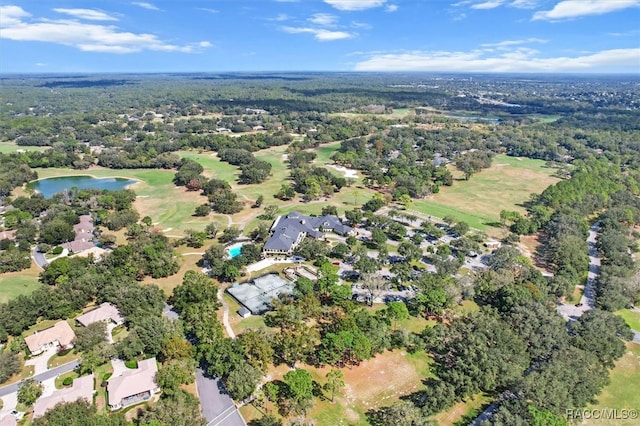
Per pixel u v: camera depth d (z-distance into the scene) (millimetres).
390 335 115062
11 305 120812
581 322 118688
